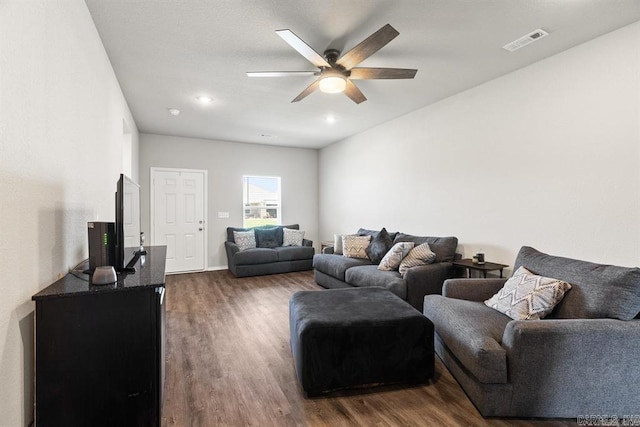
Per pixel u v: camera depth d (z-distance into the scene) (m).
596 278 1.90
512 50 2.67
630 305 1.73
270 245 6.05
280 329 3.07
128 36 2.43
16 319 1.16
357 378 2.02
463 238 3.64
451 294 2.61
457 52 2.71
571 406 1.70
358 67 2.79
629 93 2.30
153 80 3.25
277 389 2.06
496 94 3.25
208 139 6.05
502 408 1.73
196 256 5.96
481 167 3.42
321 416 1.79
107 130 2.73
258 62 2.87
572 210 2.64
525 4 2.06
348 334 2.01
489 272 3.35
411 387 2.09
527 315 1.99
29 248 1.26
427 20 2.24
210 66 2.95
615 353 1.67
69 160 1.74
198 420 1.75
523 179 3.01
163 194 5.69
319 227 7.11
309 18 2.21
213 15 2.17
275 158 6.71
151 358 1.43
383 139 4.96
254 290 4.55
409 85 3.44
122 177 1.74
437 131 3.97
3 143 1.06
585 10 2.13
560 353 1.68
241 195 6.38
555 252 2.76
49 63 1.45
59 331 1.31
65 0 1.66
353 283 3.87
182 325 3.16
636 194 2.28
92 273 1.64
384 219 4.98
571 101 2.63
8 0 1.08
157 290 1.45
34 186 1.30
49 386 1.29
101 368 1.36
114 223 1.78
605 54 2.42
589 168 2.53
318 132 5.55
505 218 3.18
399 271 3.59
